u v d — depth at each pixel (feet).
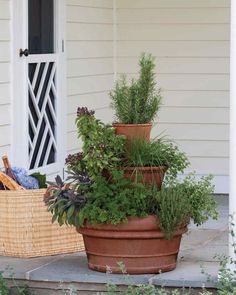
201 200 21.74
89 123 20.97
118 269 21.22
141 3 36.29
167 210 20.81
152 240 21.09
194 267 22.06
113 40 36.42
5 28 27.71
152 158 21.22
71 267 22.38
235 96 20.59
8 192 23.73
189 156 36.37
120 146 21.07
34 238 23.80
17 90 28.43
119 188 21.06
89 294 21.17
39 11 30.42
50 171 31.37
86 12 33.96
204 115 36.22
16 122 28.43
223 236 26.63
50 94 31.55
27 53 28.81
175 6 36.09
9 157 28.09
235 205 20.75
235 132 20.65
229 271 20.45
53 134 31.78
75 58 33.14
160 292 19.57
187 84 36.27
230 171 20.79
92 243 21.52
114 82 36.50
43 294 21.59
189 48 36.11
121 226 20.88
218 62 35.99
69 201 21.33
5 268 22.18
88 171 21.42
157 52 36.35
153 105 21.53
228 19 35.78
